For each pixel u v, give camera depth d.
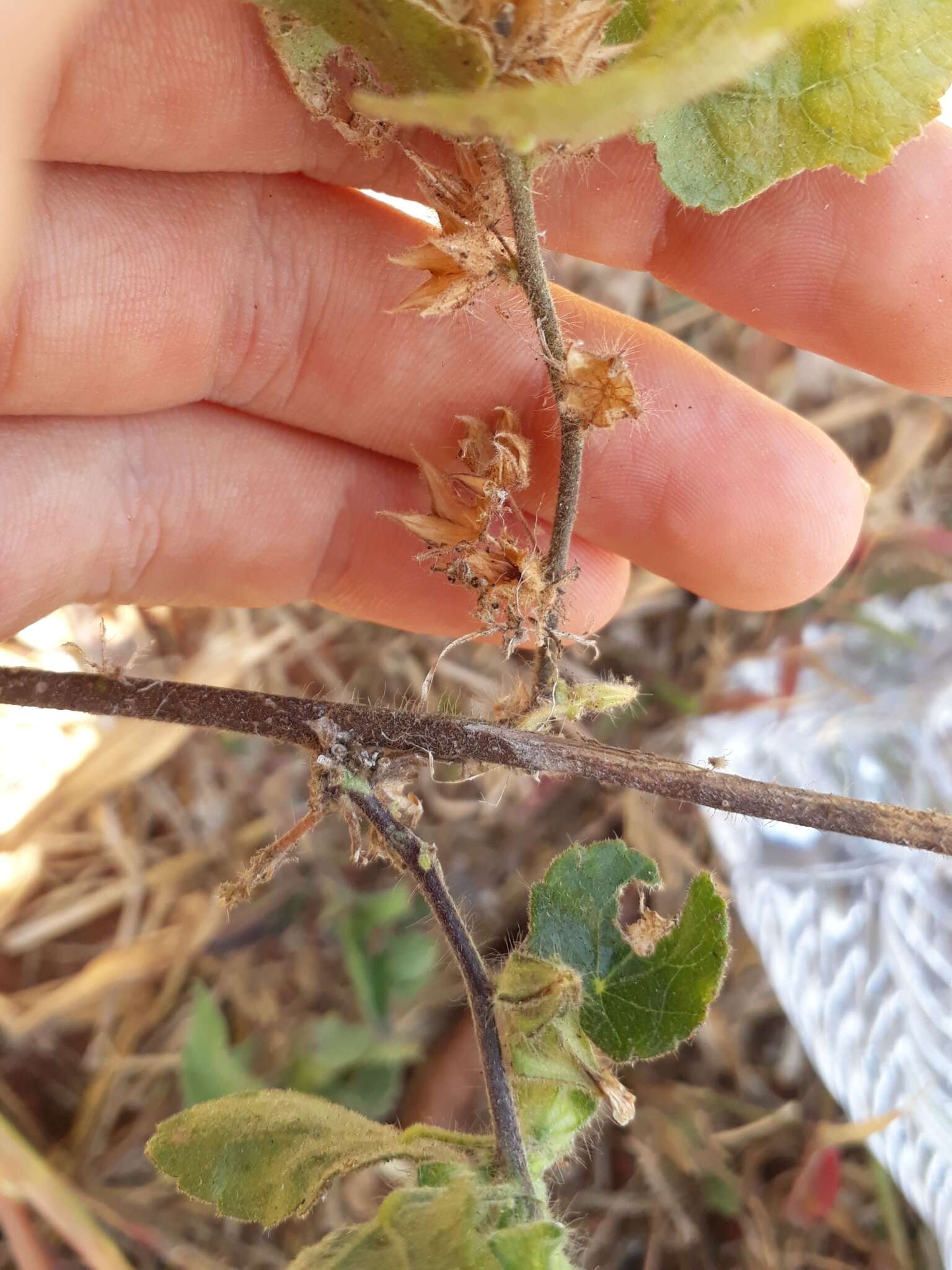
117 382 0.06
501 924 0.11
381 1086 0.10
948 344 0.06
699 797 0.05
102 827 0.11
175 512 0.07
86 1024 0.11
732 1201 0.11
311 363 0.07
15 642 0.11
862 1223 0.11
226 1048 0.10
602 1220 0.11
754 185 0.05
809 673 0.12
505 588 0.05
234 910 0.11
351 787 0.05
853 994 0.10
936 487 0.13
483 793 0.12
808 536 0.07
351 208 0.06
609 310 0.07
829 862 0.11
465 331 0.06
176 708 0.05
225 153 0.06
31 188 0.06
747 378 0.13
